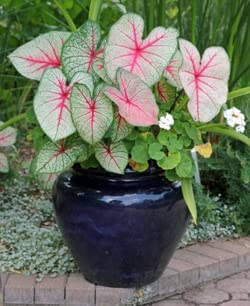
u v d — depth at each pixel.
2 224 2.77
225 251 2.68
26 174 3.51
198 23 3.21
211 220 2.87
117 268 2.24
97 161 2.17
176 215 2.22
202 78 2.10
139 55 2.07
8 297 2.29
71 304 2.28
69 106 2.04
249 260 2.69
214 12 3.37
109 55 2.06
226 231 2.84
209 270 2.54
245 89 2.27
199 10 3.17
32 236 2.63
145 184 2.19
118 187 2.17
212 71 2.11
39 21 4.04
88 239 2.20
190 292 2.46
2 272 2.39
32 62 2.18
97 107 2.02
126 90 2.03
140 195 2.15
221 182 3.16
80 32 2.10
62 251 2.48
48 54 2.19
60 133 2.00
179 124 2.16
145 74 2.05
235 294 2.46
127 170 2.16
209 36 3.23
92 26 2.11
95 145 2.10
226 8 3.21
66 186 2.24
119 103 2.02
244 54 3.16
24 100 4.23
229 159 3.02
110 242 2.18
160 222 2.18
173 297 2.42
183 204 2.24
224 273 2.60
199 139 2.23
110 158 2.08
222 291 2.49
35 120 2.17
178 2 3.18
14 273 2.39
